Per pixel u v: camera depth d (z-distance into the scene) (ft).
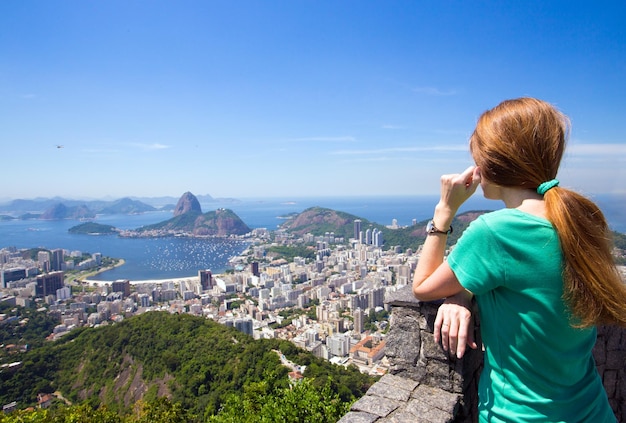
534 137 4.21
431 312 7.04
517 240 3.99
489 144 4.51
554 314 3.89
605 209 4.12
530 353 4.08
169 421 39.60
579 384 4.21
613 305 3.71
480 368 7.45
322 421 18.10
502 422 4.30
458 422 6.81
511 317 4.15
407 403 6.70
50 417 31.73
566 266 3.77
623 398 9.04
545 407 4.05
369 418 6.36
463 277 4.34
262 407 20.17
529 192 4.42
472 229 4.39
